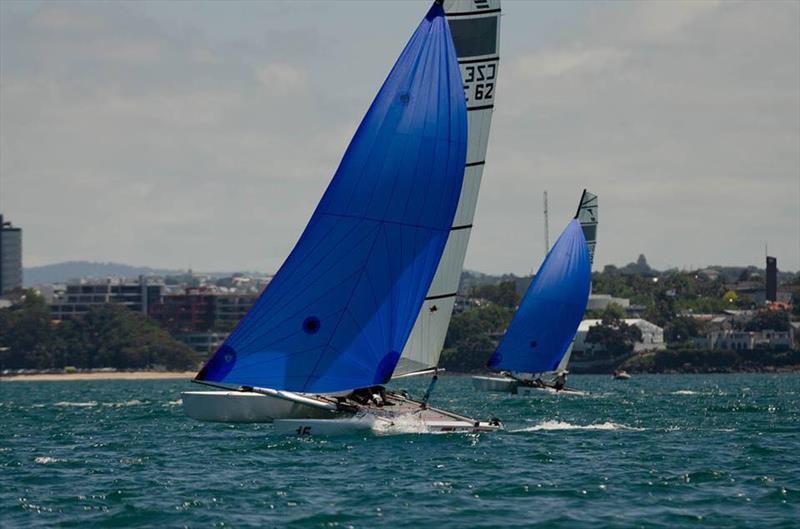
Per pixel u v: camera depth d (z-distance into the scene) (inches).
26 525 3390.7
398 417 5246.1
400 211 4940.9
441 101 4963.1
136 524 3393.2
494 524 3380.9
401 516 3481.8
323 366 4936.0
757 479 4160.9
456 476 4185.5
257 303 4889.3
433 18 4987.7
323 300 4911.4
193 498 3762.3
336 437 5182.1
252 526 3353.8
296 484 4010.8
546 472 4301.2
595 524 3390.7
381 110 4928.6
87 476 4288.9
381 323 4968.0
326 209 4891.7
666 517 3486.7
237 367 4884.4
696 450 5059.1
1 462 4766.2
